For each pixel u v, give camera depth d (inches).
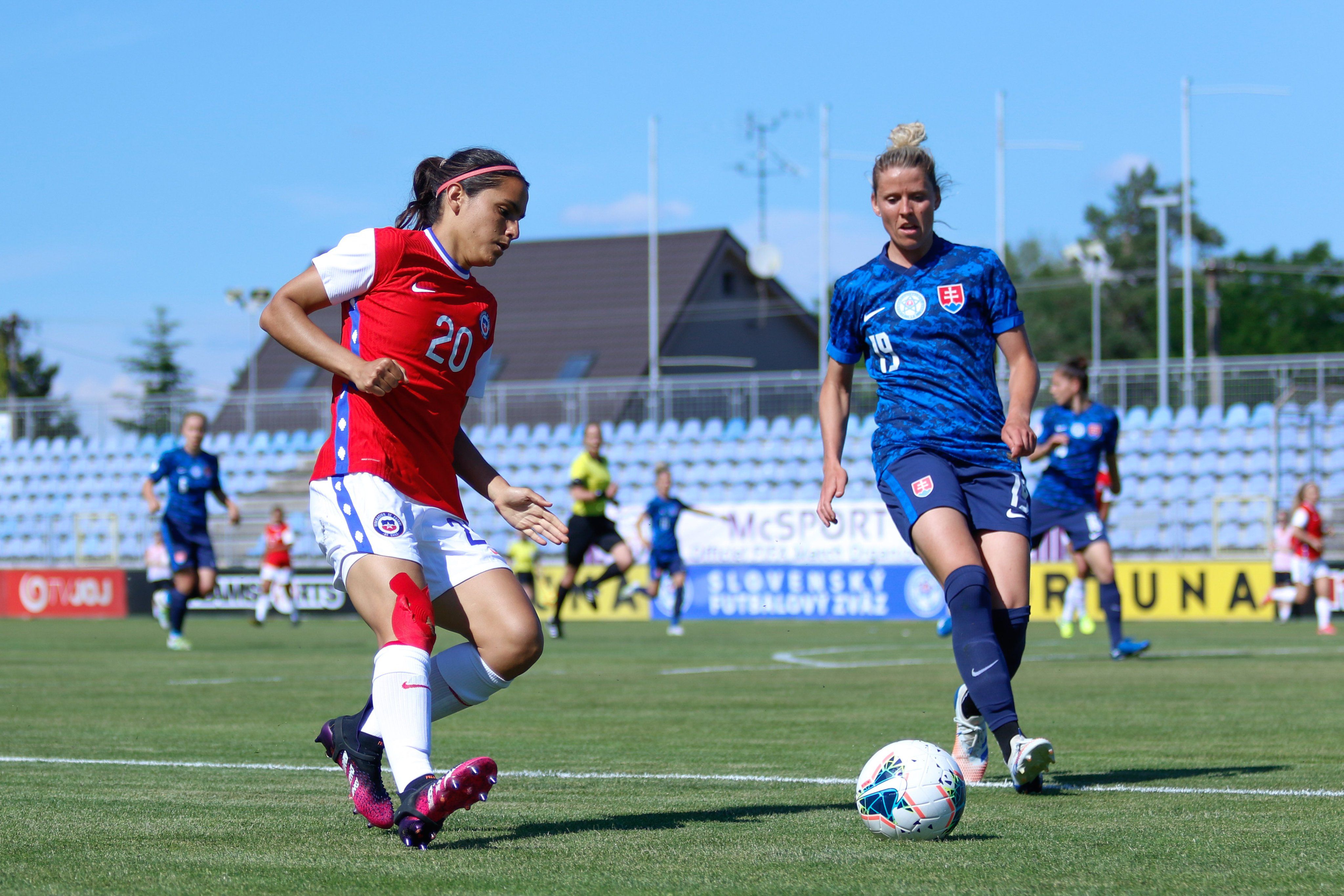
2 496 1521.9
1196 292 3752.5
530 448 1359.5
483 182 188.4
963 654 223.3
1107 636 807.1
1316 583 858.1
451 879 156.9
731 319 2209.6
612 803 221.0
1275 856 171.3
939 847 177.8
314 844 180.1
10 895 148.4
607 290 2145.7
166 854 173.3
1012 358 237.1
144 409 1467.8
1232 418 1159.6
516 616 184.2
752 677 533.3
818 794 231.8
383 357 184.9
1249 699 414.9
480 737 332.2
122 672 577.0
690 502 1312.7
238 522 746.8
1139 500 1181.1
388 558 180.1
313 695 465.1
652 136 1935.3
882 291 240.1
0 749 308.2
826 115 1987.0
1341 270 3513.8
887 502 238.7
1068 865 165.0
